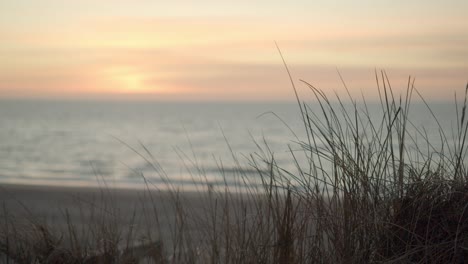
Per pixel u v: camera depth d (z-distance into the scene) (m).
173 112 151.88
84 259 3.32
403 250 2.88
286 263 2.88
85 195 8.87
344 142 3.10
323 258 2.95
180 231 3.28
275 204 3.18
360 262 2.84
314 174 3.32
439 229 2.89
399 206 2.95
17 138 46.66
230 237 3.10
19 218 4.11
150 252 3.39
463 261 2.78
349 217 2.94
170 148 38.78
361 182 2.98
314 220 3.10
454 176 2.99
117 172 22.84
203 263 3.20
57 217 4.89
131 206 6.52
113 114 127.69
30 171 23.89
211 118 106.12
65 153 34.28
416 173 3.14
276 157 24.64
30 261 3.41
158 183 15.33
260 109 181.88
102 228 3.46
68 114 121.12
